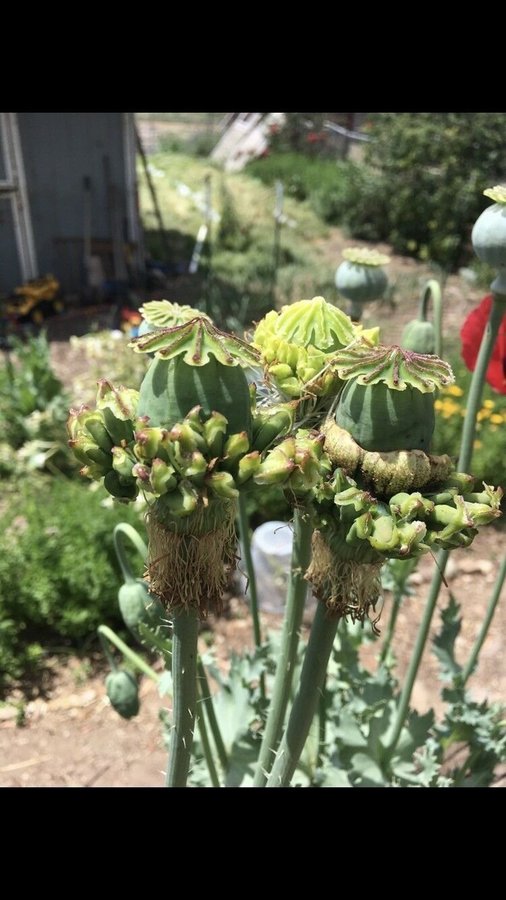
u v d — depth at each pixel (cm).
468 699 253
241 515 236
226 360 99
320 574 126
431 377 108
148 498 112
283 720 194
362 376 109
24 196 948
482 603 470
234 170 1831
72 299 1007
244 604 466
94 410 115
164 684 205
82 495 481
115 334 659
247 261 1148
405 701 242
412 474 110
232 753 246
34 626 448
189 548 113
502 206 180
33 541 436
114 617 443
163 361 103
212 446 100
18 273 987
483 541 527
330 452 114
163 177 1745
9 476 580
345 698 262
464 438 207
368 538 110
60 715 398
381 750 247
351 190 1302
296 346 138
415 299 984
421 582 483
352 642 272
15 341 677
